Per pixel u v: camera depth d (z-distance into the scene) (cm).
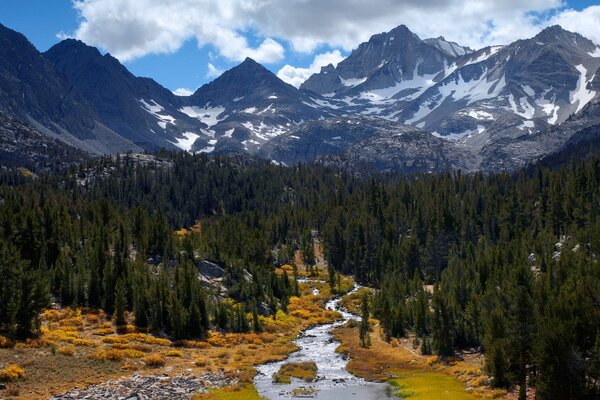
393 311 10700
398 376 7688
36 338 7819
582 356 5600
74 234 13038
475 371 7488
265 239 17688
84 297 10394
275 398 6456
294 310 13075
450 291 10838
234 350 9238
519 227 16650
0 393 5700
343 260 18300
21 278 8012
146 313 9762
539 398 5403
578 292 6147
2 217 11944
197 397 6181
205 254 13925
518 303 6128
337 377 7700
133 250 13750
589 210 14888
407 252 15600
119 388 6209
